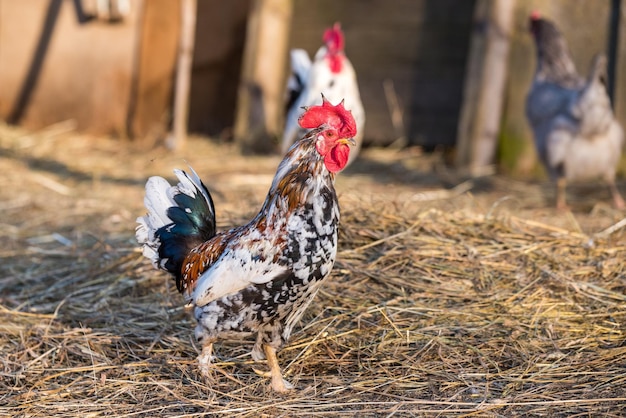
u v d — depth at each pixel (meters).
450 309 4.47
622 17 7.64
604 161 6.70
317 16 9.22
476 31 8.25
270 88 9.27
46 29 9.91
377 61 9.00
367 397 3.76
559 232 5.34
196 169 8.23
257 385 3.92
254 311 3.59
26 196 7.24
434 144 8.84
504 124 8.17
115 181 7.83
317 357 4.16
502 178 7.98
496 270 4.83
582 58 7.87
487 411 3.57
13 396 3.79
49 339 4.35
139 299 4.83
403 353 4.13
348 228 5.09
